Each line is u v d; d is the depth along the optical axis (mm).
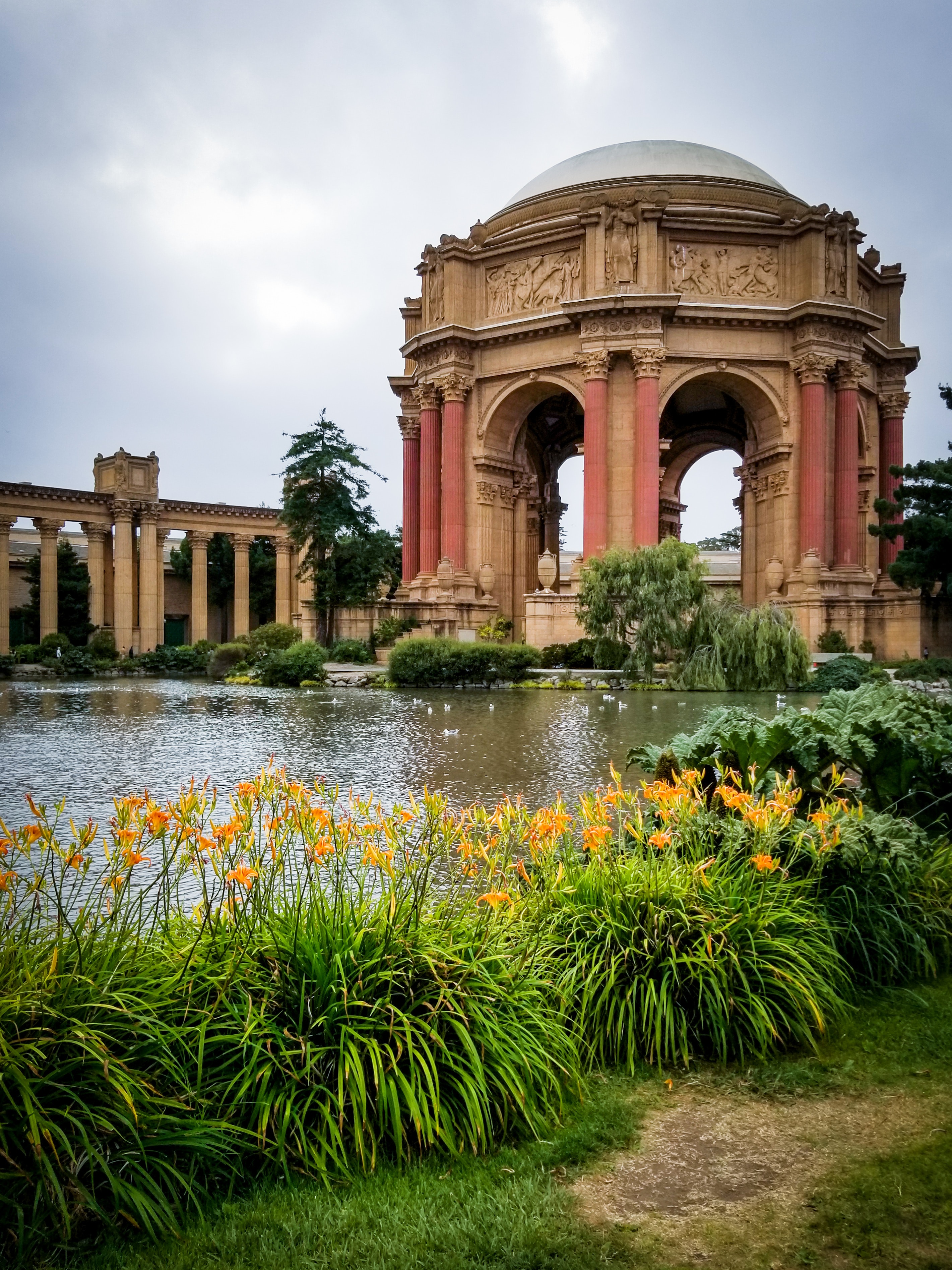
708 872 7031
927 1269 4027
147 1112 4484
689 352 56844
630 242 56125
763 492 60344
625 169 63250
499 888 7086
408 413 70312
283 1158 4562
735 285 58062
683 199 60406
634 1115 5367
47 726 26281
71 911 8445
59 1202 4129
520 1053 5230
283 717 28781
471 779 16062
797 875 7488
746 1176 4750
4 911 5402
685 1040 5922
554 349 59406
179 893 8680
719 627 39500
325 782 15734
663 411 70625
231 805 12977
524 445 66625
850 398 57844
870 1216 4391
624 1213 4430
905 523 46281
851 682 37031
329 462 59750
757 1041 6070
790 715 9023
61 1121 4289
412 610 60656
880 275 66438
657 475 55312
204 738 22938
